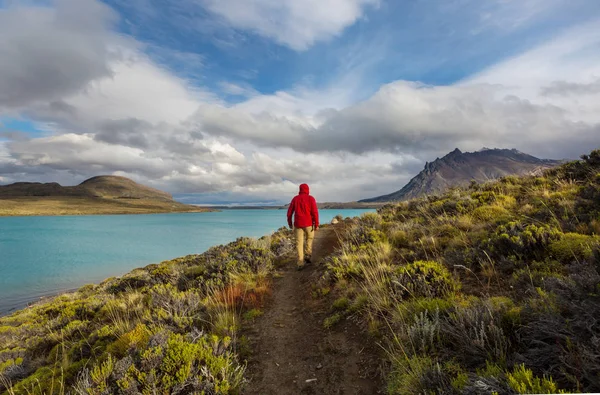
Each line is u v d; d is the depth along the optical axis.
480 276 4.34
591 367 1.84
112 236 76.62
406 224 8.62
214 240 64.50
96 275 32.06
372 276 5.34
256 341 4.61
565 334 2.21
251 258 8.85
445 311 3.39
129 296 8.41
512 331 2.67
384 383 3.04
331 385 3.31
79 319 8.23
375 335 3.87
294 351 4.19
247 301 6.22
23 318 12.06
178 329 4.88
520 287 3.58
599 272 2.88
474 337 2.71
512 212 6.80
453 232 6.62
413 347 2.91
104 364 3.75
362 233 9.16
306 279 7.36
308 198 8.59
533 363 2.19
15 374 5.42
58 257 44.38
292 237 14.68
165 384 3.10
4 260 43.19
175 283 8.65
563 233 4.52
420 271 4.54
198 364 3.50
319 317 5.08
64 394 3.88
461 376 2.28
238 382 3.47
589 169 8.25
